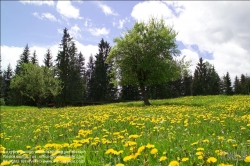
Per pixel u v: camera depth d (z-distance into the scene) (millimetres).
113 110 17016
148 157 4277
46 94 51281
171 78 32281
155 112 14391
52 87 50375
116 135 6551
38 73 49312
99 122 10000
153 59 30219
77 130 8320
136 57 31516
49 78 50531
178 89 96125
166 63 31000
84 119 11773
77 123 9875
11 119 15062
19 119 14539
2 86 75625
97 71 73750
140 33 32219
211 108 15641
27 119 14406
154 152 4129
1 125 11961
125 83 32812
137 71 31703
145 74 31203
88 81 86250
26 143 6828
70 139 6891
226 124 8398
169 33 32125
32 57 79562
